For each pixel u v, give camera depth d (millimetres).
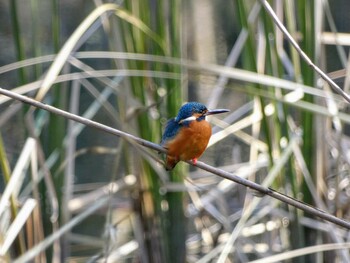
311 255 11000
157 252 11625
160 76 10641
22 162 9672
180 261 11539
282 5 11820
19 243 10617
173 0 11062
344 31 18422
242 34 10570
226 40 20016
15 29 10508
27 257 9680
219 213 12430
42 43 18828
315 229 11117
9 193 9320
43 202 11156
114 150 11203
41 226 10727
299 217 10828
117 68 11484
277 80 9906
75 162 16641
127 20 10539
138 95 11234
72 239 12344
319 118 10711
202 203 12375
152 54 11086
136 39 11125
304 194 10719
